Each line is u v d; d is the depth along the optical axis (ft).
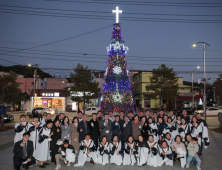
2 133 46.39
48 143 23.84
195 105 138.72
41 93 136.67
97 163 24.41
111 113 29.94
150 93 118.52
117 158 24.04
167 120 28.68
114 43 60.03
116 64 59.67
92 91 98.02
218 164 23.94
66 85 170.19
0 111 63.57
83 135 26.09
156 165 23.27
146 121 28.04
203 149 31.37
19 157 21.42
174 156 23.95
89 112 99.91
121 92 59.21
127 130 26.94
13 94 57.21
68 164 23.52
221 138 40.47
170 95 107.55
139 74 147.64
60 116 29.43
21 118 23.17
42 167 22.84
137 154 23.70
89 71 101.04
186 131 27.04
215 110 98.84
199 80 83.82
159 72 108.99
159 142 26.37
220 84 61.52
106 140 24.52
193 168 22.81
